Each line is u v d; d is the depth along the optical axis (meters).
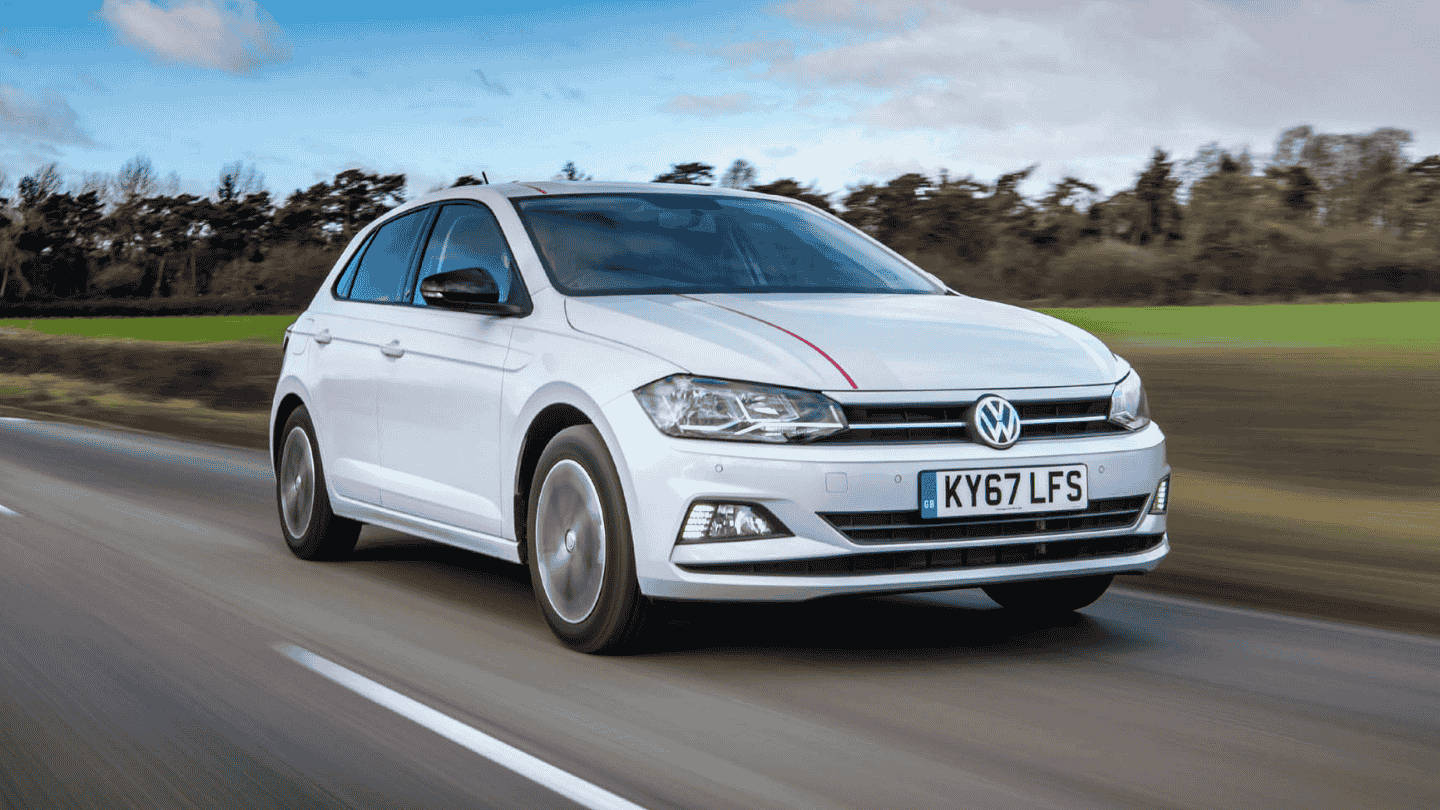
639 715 3.85
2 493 9.31
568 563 4.60
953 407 4.26
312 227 122.56
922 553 4.18
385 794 3.20
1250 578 6.23
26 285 118.25
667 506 4.16
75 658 4.55
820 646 4.73
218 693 4.10
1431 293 84.94
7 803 3.19
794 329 4.43
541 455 4.82
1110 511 4.44
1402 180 100.06
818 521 4.07
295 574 6.23
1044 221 108.31
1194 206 101.06
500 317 5.11
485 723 3.77
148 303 106.31
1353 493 9.52
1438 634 5.12
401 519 5.70
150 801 3.18
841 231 5.88
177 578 6.08
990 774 3.31
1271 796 3.15
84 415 19.33
